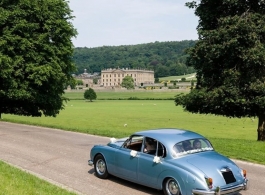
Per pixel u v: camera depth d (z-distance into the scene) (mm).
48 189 8672
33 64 30938
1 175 9711
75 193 8602
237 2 20781
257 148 15594
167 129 9875
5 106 36688
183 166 8078
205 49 21188
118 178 10633
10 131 21391
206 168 7906
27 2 30609
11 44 30156
